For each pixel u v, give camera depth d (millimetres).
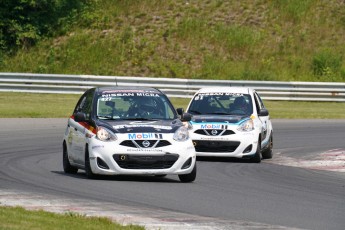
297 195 43219
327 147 73500
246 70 130250
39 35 135750
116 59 130625
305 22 142500
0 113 94250
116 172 45844
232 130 60656
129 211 35438
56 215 31516
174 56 131500
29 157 59625
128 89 50656
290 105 115688
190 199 40344
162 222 32562
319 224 34125
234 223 33156
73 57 131125
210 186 45906
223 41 135875
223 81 117688
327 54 134625
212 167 56781
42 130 80688
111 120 47906
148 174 46000
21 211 32062
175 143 46406
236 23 140125
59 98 113562
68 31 136875
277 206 38906
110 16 140000
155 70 128250
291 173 54656
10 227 27859
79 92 117250
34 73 128250
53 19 138500
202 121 61438
